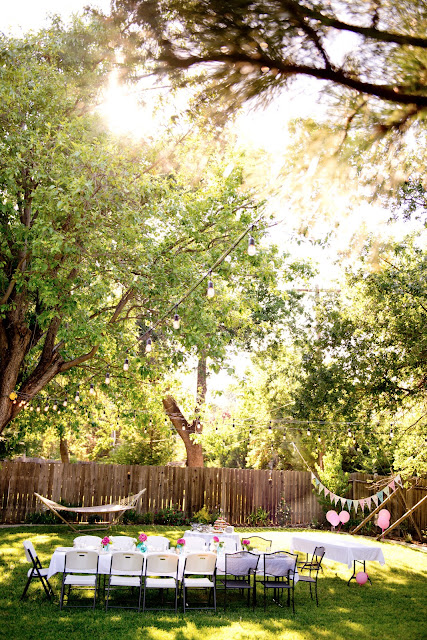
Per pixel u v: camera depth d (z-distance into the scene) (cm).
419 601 896
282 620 757
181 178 977
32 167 925
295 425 1970
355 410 1247
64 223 915
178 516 1639
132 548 880
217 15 257
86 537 891
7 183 830
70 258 926
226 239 1062
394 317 1160
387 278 1132
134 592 905
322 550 905
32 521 1491
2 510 1479
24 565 986
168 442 1975
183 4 258
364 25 254
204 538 1005
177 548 859
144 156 932
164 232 1081
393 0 246
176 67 283
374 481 1564
